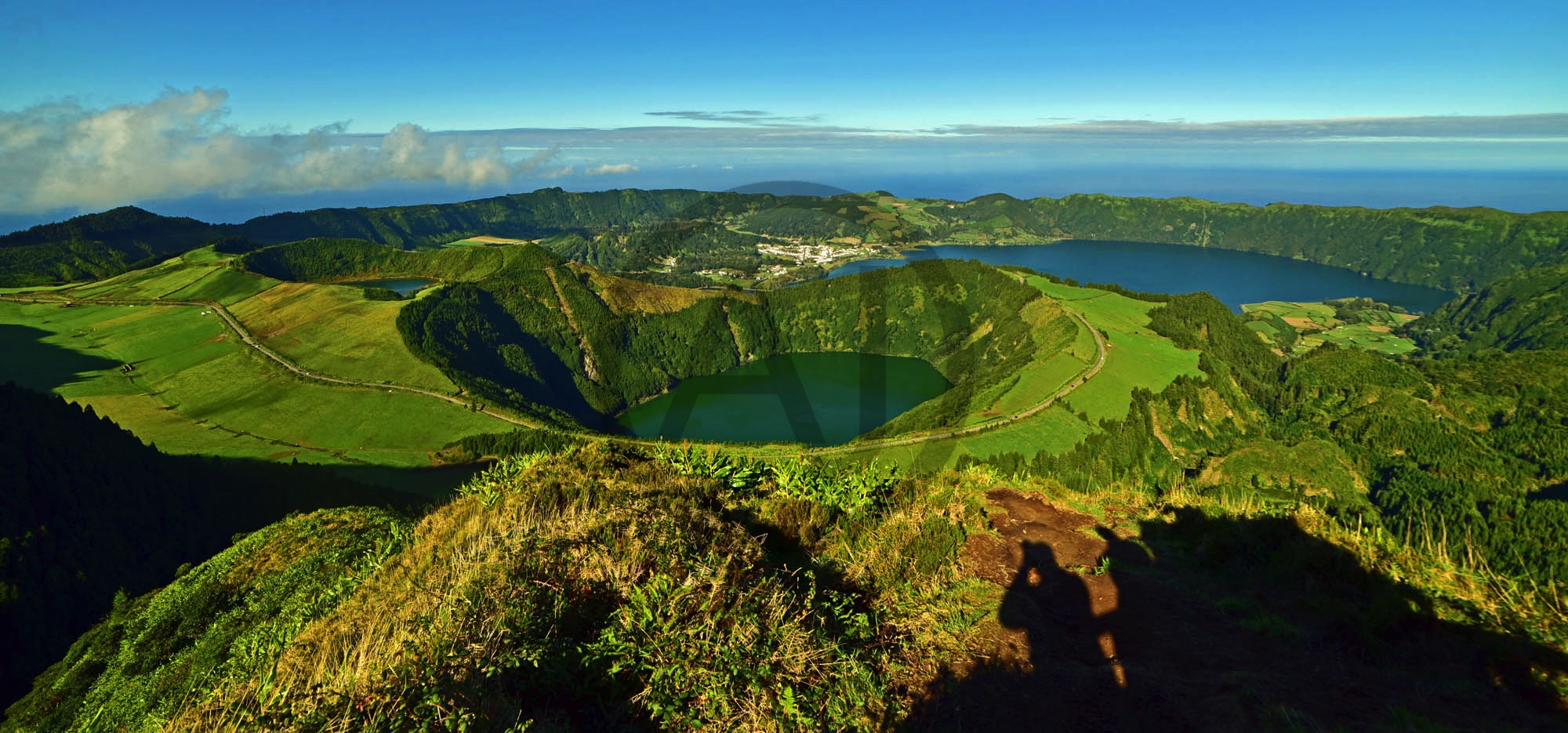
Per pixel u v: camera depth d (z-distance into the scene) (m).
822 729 3.72
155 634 17.86
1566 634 4.16
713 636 4.11
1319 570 5.20
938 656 4.53
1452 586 4.86
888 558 6.00
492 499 7.80
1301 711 3.68
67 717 21.08
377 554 8.16
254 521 66.19
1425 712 3.67
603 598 4.57
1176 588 5.61
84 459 65.00
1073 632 5.00
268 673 4.30
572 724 3.61
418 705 3.38
